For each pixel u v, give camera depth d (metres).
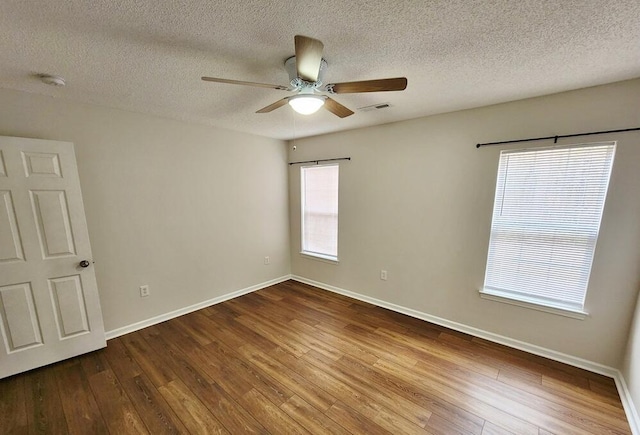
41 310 2.24
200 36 1.42
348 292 3.86
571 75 1.86
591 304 2.17
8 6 1.15
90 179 2.54
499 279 2.63
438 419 1.77
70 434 1.67
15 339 2.14
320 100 1.77
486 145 2.55
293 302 3.66
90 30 1.36
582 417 1.77
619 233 2.03
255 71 1.85
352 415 1.80
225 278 3.72
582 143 2.12
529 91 2.16
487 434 1.66
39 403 1.90
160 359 2.40
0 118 2.10
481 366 2.29
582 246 2.19
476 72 1.84
